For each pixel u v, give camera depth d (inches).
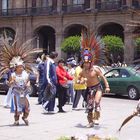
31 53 540.1
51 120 574.6
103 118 595.5
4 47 529.7
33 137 450.0
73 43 2078.0
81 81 511.2
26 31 2561.5
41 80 784.3
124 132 484.7
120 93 976.9
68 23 2412.6
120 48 1972.2
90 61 506.3
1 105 773.3
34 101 854.5
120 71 985.5
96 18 2314.2
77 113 653.9
